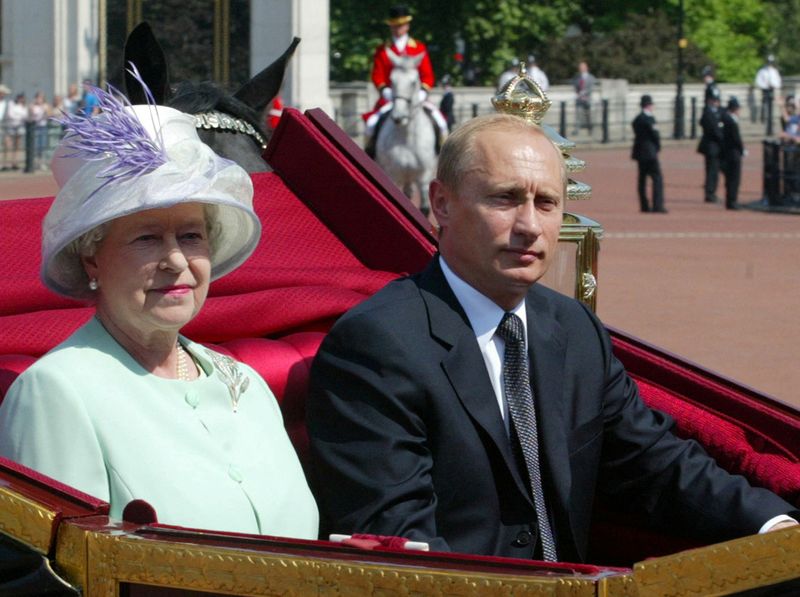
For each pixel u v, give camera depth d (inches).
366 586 153.7
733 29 3476.9
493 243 218.8
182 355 211.3
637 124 1478.8
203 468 198.5
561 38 3068.4
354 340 219.9
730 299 860.6
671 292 884.0
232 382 211.2
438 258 230.5
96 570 162.1
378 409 215.8
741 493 232.5
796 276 975.0
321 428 220.7
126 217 196.2
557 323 234.1
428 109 1226.6
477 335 225.0
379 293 228.5
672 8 3267.7
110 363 199.2
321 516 226.5
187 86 336.2
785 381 622.8
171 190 192.5
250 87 371.6
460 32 2920.8
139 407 197.9
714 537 234.4
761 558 148.9
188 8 1931.6
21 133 1924.2
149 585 160.6
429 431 219.0
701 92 2869.1
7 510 165.9
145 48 308.3
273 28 1935.3
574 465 228.7
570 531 223.6
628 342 264.7
